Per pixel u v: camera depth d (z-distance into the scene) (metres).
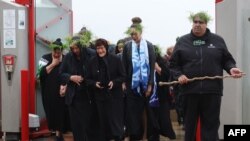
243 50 7.32
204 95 5.30
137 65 7.23
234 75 5.20
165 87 7.58
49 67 7.93
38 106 8.95
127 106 7.28
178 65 5.45
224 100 7.38
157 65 7.59
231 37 7.34
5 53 8.41
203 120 5.39
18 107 8.37
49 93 7.93
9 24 8.42
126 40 8.60
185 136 5.43
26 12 8.54
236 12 7.29
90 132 6.85
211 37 5.39
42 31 9.02
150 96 7.29
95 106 6.84
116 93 6.83
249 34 7.32
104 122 6.79
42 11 9.02
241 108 7.32
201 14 5.34
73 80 6.70
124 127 7.40
